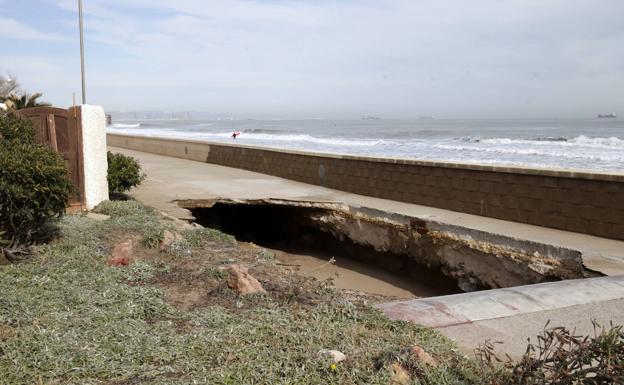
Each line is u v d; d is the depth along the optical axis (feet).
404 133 218.38
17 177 18.86
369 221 34.17
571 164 78.54
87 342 11.84
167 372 10.66
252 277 16.71
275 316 13.82
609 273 20.65
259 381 10.16
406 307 15.60
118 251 19.69
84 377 10.41
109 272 17.70
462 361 11.23
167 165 67.46
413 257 31.09
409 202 37.06
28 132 23.21
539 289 17.61
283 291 16.35
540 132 203.51
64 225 24.12
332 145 136.87
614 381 8.29
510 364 10.69
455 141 149.89
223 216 43.47
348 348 11.57
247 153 61.52
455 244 28.22
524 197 29.55
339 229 36.76
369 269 33.53
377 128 299.58
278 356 11.12
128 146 101.04
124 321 13.33
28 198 18.99
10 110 29.09
